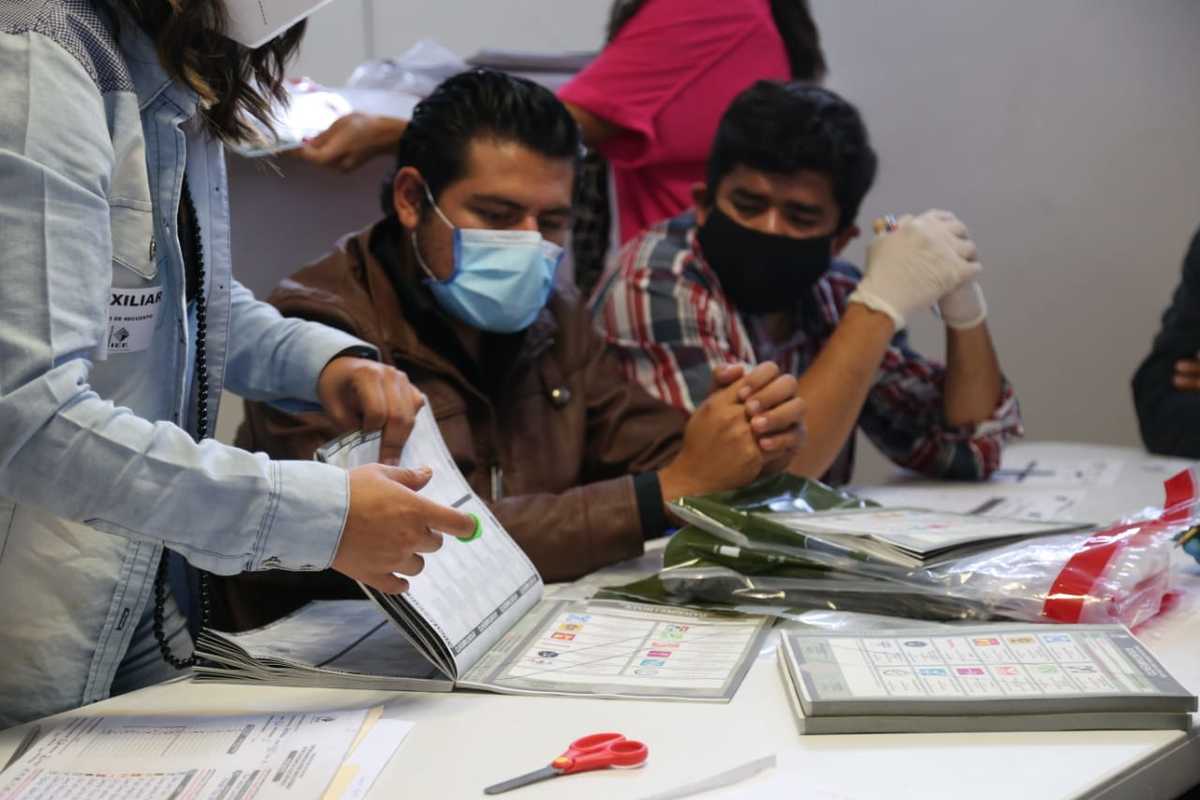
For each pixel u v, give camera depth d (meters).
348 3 2.98
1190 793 1.07
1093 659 0.94
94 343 0.84
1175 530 1.22
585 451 1.68
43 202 0.80
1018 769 0.81
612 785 0.80
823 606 1.17
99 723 0.93
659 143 2.29
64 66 0.84
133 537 0.85
